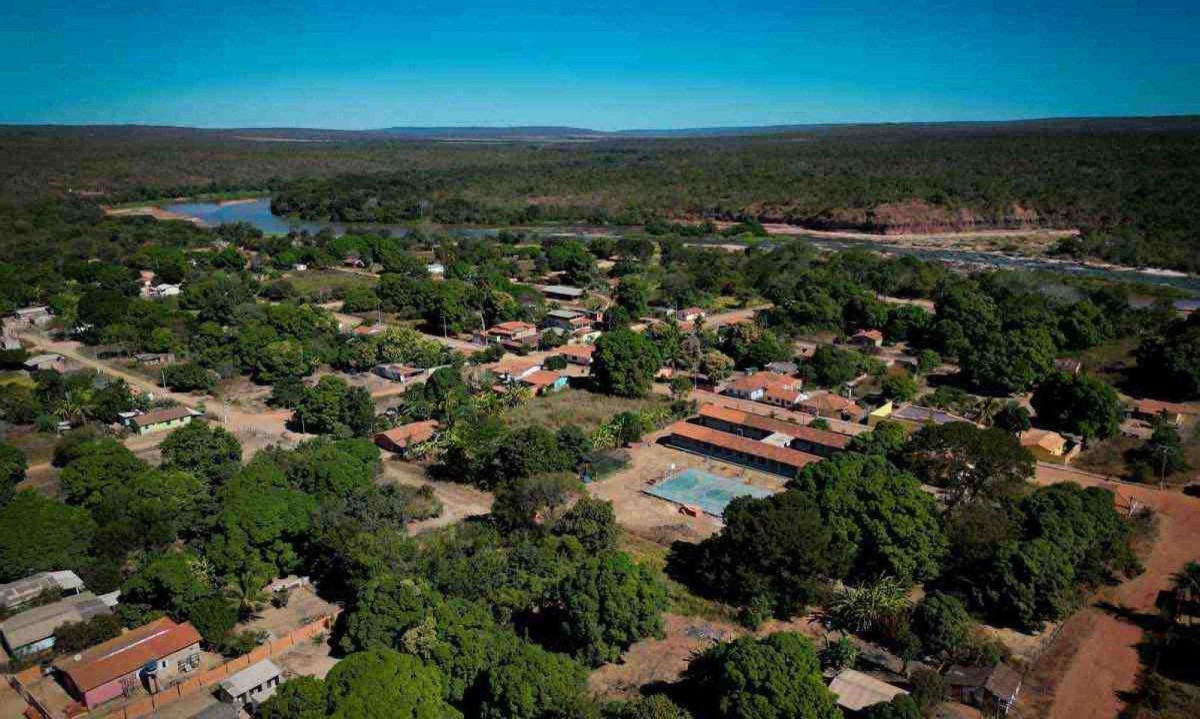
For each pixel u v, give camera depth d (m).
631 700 65.50
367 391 133.88
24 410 123.69
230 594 78.44
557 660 62.44
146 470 96.69
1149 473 109.31
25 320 186.38
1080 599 80.75
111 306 173.25
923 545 81.06
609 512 89.25
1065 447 120.75
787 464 111.56
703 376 154.75
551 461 105.44
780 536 78.50
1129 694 67.50
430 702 58.34
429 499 102.62
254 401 140.25
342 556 79.88
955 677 67.06
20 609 75.69
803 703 57.66
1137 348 159.62
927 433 96.19
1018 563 77.19
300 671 69.31
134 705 64.12
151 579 75.19
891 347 177.12
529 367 154.62
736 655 61.44
